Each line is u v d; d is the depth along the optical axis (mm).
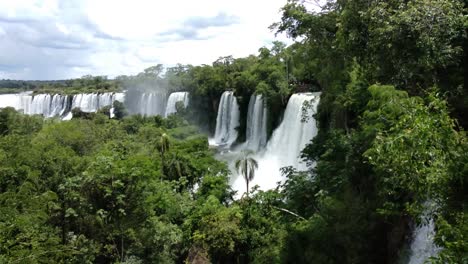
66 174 33688
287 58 64125
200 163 47844
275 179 49250
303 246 19031
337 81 24641
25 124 66875
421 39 12102
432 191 8430
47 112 118125
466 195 8406
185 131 73250
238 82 70562
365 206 17109
